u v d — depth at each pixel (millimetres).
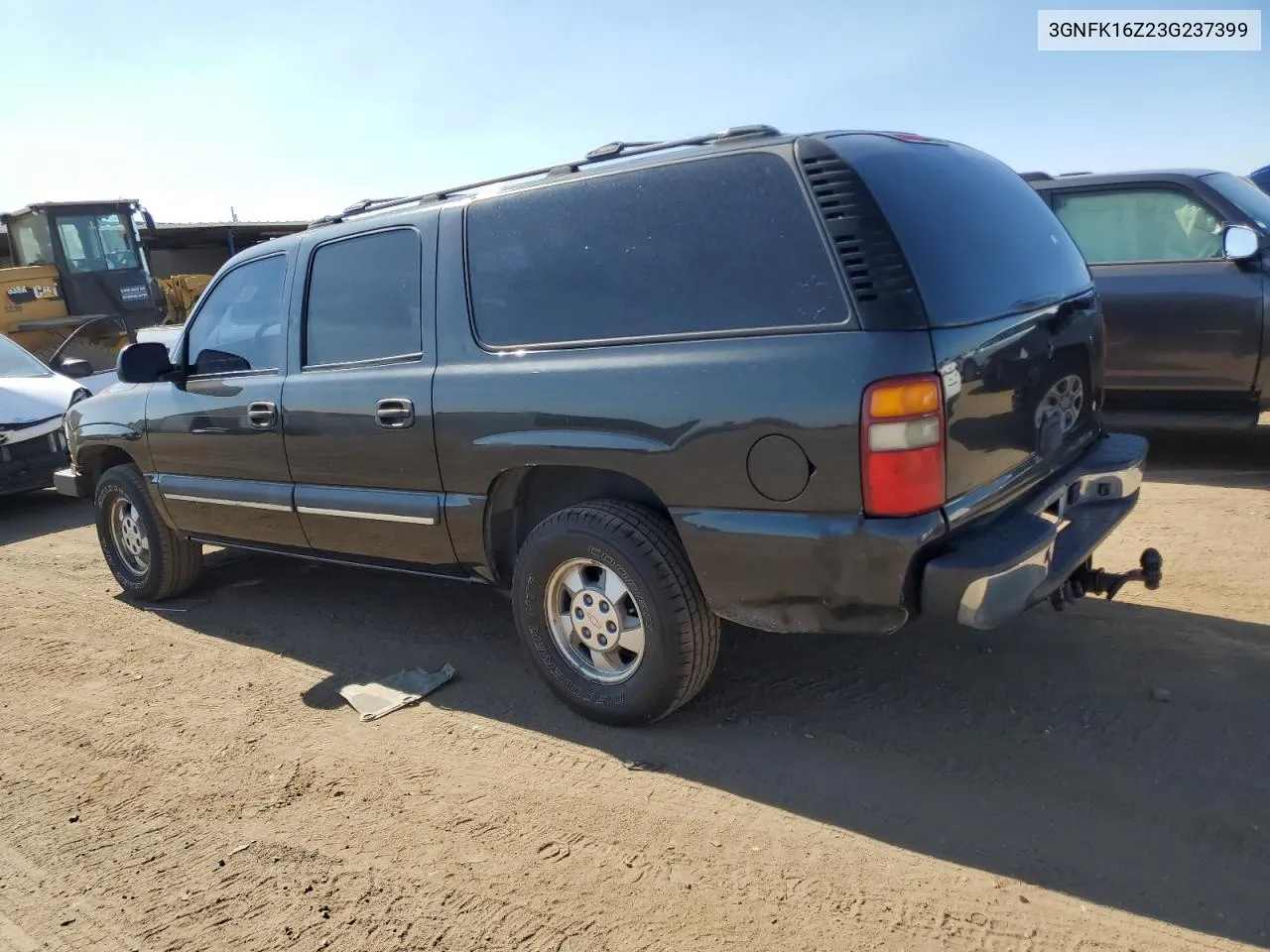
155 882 2883
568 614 3621
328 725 3795
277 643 4707
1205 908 2459
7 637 5059
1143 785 2980
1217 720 3307
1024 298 3223
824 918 2510
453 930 2572
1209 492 5992
